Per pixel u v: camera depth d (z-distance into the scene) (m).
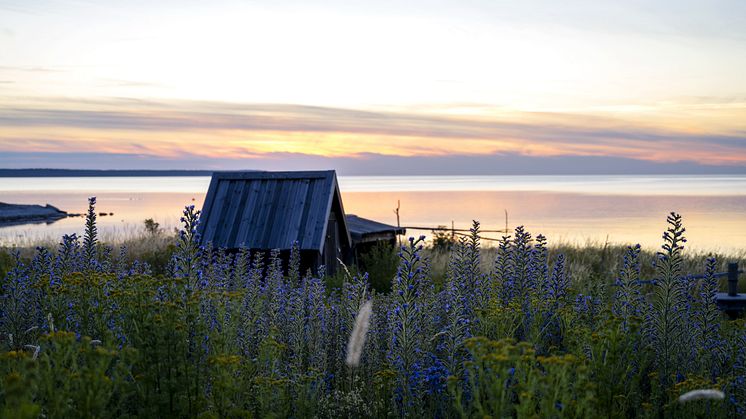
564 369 4.31
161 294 6.24
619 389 5.34
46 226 72.19
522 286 8.35
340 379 7.23
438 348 6.66
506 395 4.64
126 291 5.80
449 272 9.23
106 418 4.52
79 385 4.36
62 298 6.47
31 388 4.08
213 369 5.37
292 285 11.55
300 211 18.11
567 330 6.75
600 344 5.34
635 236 57.66
